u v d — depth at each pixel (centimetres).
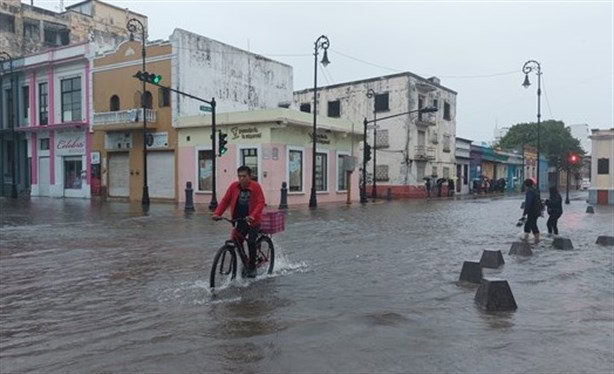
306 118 2898
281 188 2614
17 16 4250
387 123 4416
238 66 3319
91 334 548
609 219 2142
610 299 705
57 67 3491
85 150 3394
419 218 2038
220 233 1437
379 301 684
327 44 2702
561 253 1137
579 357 476
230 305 659
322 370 443
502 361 464
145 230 1513
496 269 932
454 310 639
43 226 1630
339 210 2475
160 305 664
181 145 2964
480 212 2416
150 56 3044
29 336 545
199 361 465
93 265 955
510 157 6391
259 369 446
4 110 3847
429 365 454
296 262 989
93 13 4756
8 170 3888
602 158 3288
